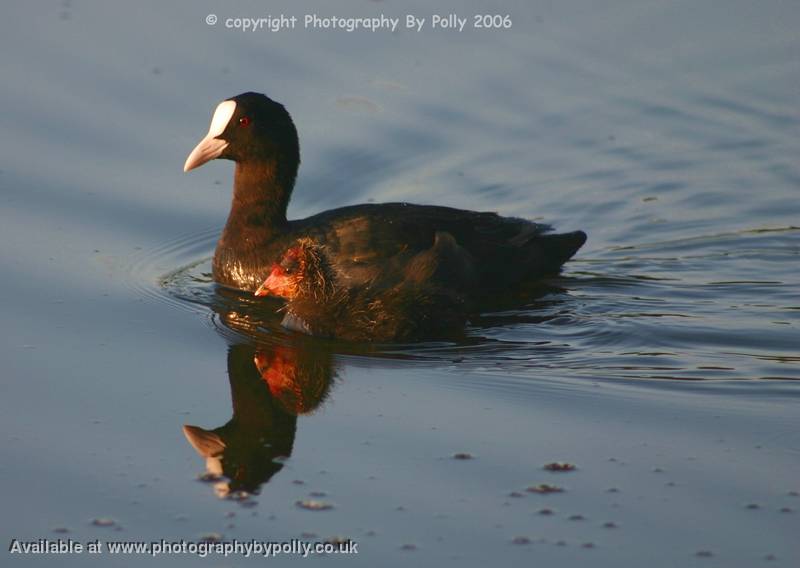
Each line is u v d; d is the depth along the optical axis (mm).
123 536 10117
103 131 18516
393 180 18312
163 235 16656
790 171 18562
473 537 9977
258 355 13570
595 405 12219
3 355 13305
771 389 12492
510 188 18219
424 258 14430
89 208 16938
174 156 18188
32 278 15180
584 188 18250
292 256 14086
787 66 21094
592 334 13977
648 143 19266
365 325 13844
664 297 15016
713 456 11164
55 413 12133
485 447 11414
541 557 9695
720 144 19219
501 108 19906
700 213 17578
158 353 13570
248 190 15656
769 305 14734
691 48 21688
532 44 21484
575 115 19844
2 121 18453
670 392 12477
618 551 9750
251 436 11742
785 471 10859
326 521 10266
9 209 16672
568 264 16203
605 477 10844
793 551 9695
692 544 9812
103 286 15164
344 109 19562
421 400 12422
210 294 15359
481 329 14188
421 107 19734
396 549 9844
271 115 15617
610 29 22031
